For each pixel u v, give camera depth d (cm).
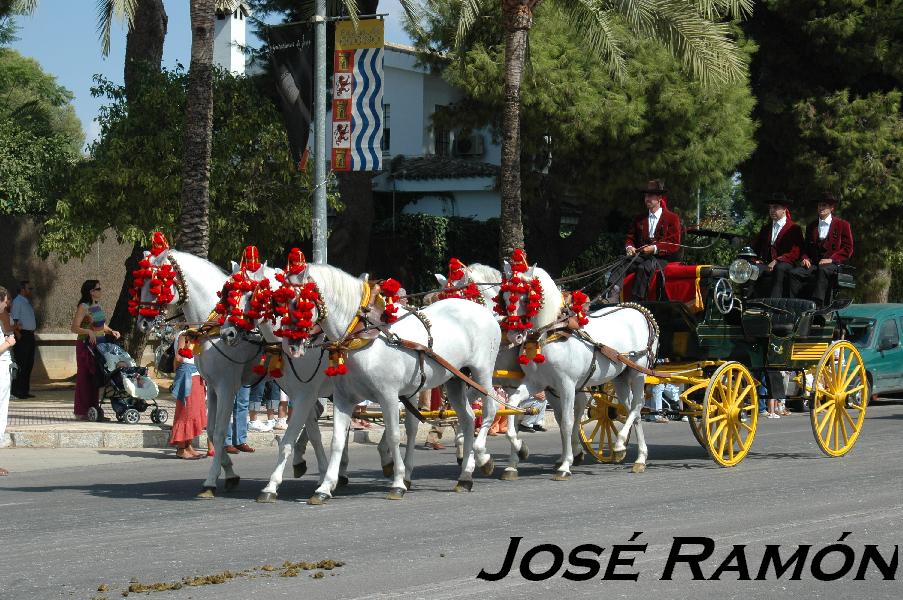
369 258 3141
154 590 732
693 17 2047
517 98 1977
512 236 1980
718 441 1383
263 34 2527
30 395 2180
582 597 725
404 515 1013
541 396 1823
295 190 2306
